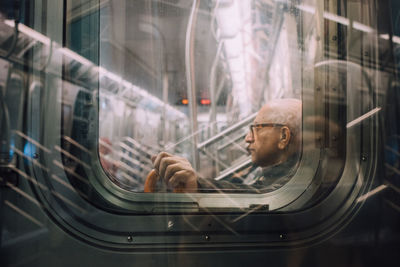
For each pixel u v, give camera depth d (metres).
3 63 1.44
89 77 1.50
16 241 1.40
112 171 1.77
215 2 2.13
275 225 1.52
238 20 2.28
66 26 1.49
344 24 1.63
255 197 1.55
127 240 1.44
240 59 2.50
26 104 1.44
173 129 2.31
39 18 1.47
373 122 1.61
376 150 1.60
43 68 1.46
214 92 2.52
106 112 1.67
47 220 1.41
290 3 1.83
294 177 1.59
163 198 1.50
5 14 1.45
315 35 1.64
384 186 1.58
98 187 1.46
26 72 1.45
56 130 1.45
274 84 2.47
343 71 1.63
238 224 1.50
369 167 1.59
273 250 1.50
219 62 2.43
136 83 1.99
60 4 1.49
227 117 2.61
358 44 1.63
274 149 1.76
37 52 1.46
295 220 1.52
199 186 1.60
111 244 1.43
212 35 2.29
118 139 1.91
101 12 1.58
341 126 1.61
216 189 1.58
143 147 2.08
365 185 1.57
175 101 2.28
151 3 1.99
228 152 2.48
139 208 1.47
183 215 1.49
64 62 1.48
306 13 1.67
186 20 2.11
